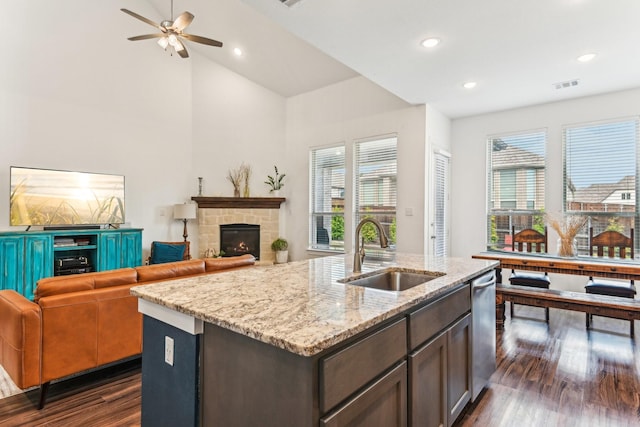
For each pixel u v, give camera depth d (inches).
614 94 172.4
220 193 262.2
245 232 264.1
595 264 136.6
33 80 189.2
